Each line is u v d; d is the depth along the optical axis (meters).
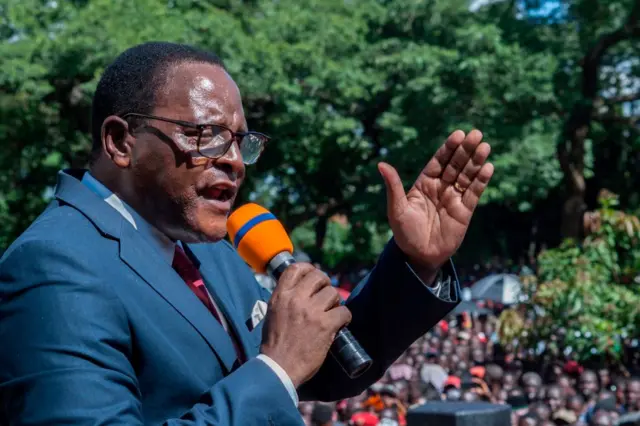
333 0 29.11
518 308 14.33
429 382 14.70
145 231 2.34
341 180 34.06
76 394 1.96
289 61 26.08
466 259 41.59
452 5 29.77
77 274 2.10
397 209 2.66
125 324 2.14
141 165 2.31
